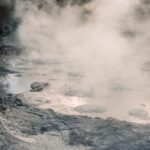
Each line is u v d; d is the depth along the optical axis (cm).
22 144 1448
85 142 1473
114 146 1440
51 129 1595
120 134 1551
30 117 1731
